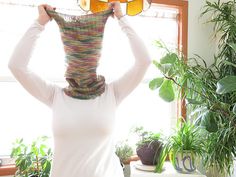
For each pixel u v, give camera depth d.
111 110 1.07
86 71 1.04
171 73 1.85
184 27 2.29
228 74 2.04
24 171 1.63
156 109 2.31
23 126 2.01
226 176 1.96
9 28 1.93
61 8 2.01
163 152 1.79
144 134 1.95
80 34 1.00
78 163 1.03
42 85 1.05
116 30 2.15
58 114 1.03
